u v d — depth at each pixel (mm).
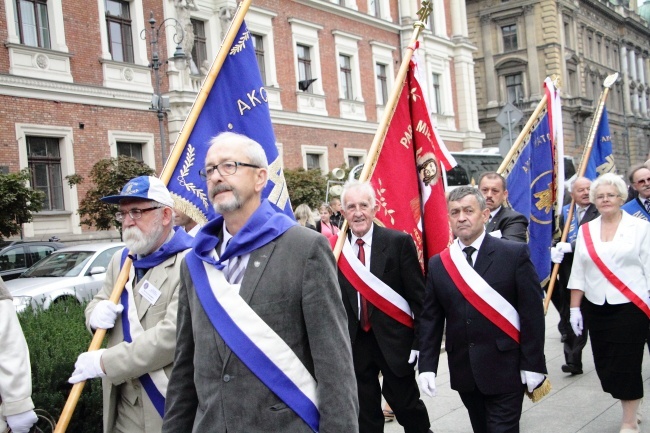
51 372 4340
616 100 61094
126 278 3660
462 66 37219
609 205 5371
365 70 31406
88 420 4441
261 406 2537
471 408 4395
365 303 4738
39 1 19172
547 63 48531
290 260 2613
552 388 6758
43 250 14797
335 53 29594
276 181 4652
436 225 5477
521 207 7137
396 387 4723
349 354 2619
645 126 65938
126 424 3506
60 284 11773
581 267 5492
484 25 50562
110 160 17672
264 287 2596
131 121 21125
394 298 4691
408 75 5555
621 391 5199
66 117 19359
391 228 5180
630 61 64562
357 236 4859
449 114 36250
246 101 4617
